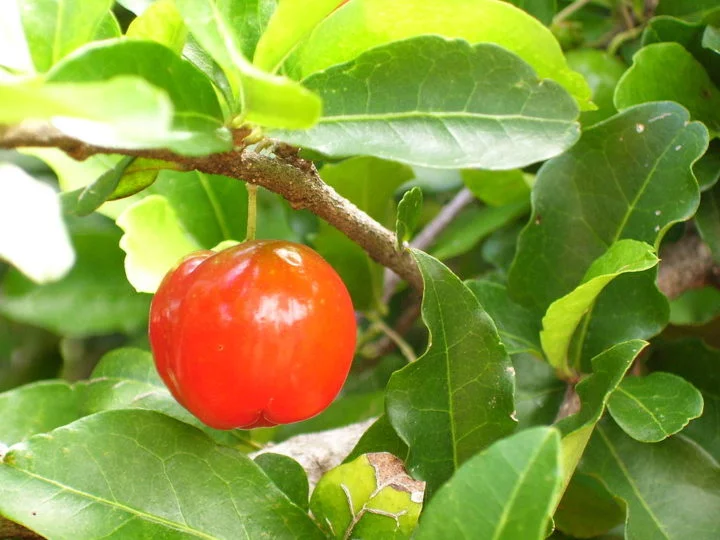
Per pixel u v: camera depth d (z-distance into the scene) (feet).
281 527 0.36
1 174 0.26
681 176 0.43
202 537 0.35
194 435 0.36
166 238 0.43
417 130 0.34
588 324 0.45
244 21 0.34
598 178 0.45
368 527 0.36
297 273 0.34
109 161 0.45
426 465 0.37
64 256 0.26
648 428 0.39
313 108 0.27
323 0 0.30
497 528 0.27
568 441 0.36
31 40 0.32
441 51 0.34
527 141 0.34
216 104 0.31
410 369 0.36
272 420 0.35
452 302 0.36
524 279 0.45
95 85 0.23
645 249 0.38
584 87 0.37
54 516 0.34
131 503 0.35
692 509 0.42
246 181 0.34
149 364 0.48
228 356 0.33
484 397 0.37
